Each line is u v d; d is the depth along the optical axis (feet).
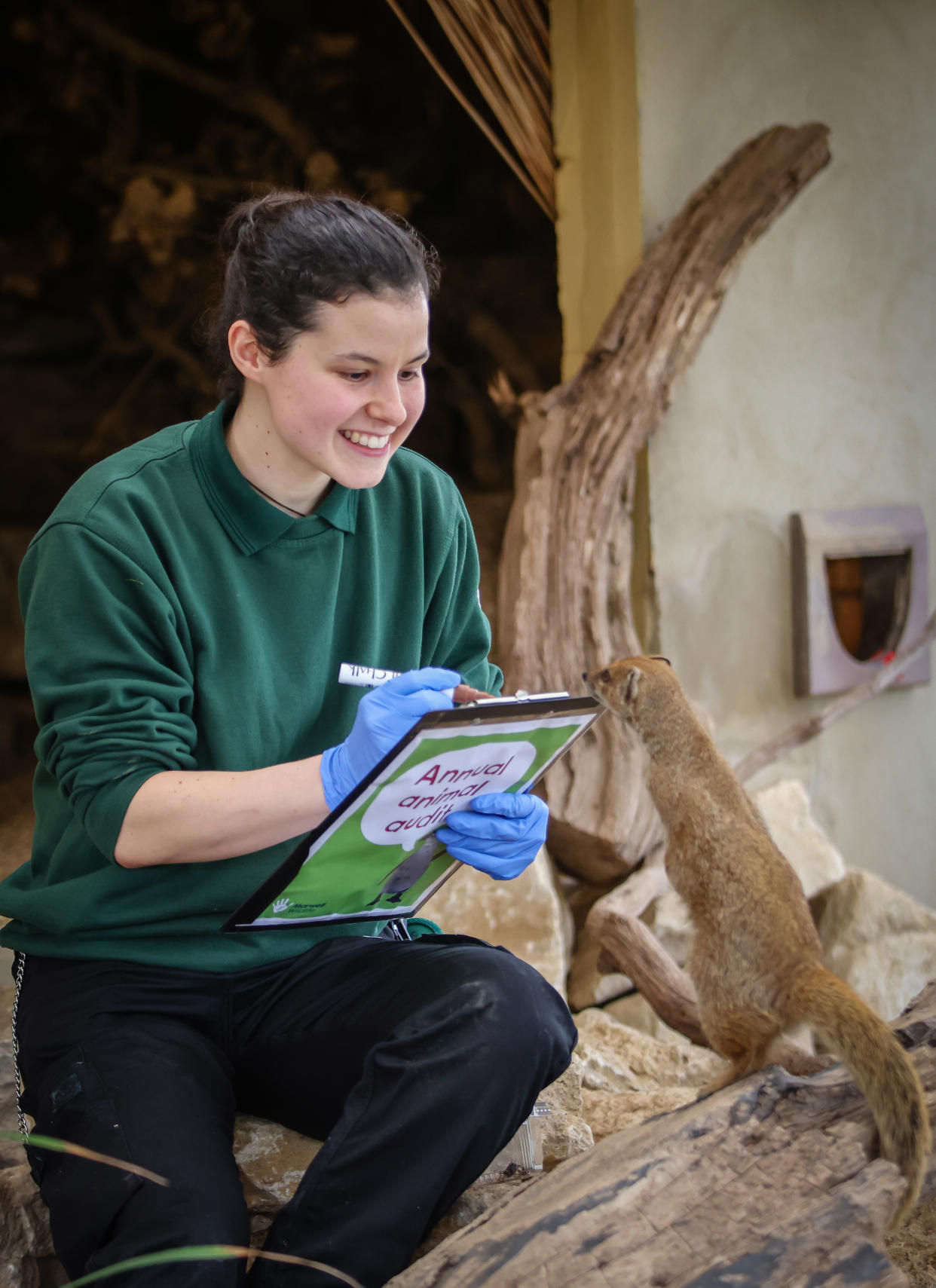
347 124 24.79
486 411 23.34
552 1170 6.17
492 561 18.94
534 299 23.45
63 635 5.70
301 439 5.70
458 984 5.67
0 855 13.42
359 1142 5.23
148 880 5.90
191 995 6.07
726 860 7.55
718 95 13.98
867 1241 5.28
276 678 6.23
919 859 16.12
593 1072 10.07
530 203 23.66
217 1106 5.59
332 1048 5.97
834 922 13.20
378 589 6.64
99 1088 5.38
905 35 15.25
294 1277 5.03
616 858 12.26
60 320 26.45
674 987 10.76
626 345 13.26
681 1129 5.89
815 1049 11.78
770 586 14.82
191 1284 4.77
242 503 6.01
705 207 13.51
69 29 23.77
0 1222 6.06
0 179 27.02
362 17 24.29
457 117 24.61
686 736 8.04
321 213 5.52
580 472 13.16
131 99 24.03
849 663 15.12
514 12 13.85
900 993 12.55
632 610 14.08
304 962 6.30
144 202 21.95
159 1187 4.99
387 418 5.70
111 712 5.60
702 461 14.26
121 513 5.81
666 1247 5.27
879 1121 6.01
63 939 6.04
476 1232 5.45
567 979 12.25
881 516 15.34
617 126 13.74
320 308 5.43
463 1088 5.32
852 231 15.12
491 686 7.42
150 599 5.75
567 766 12.69
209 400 24.71
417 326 5.58
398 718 5.37
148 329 24.18
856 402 15.29
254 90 23.48
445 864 6.39
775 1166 5.78
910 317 15.64
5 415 24.32
